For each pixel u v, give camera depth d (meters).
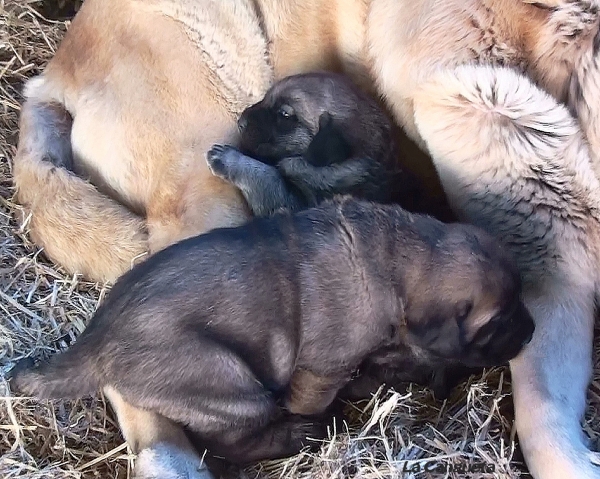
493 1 1.15
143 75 1.26
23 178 1.30
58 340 1.23
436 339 1.10
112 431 1.16
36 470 1.11
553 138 1.13
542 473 1.07
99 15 1.28
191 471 1.09
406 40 1.19
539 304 1.14
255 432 1.11
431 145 1.19
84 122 1.29
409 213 1.14
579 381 1.12
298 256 1.10
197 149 1.26
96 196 1.28
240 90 1.28
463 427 1.13
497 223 1.17
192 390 1.07
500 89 1.13
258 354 1.09
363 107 1.26
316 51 1.30
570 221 1.14
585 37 1.13
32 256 1.29
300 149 1.28
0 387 1.15
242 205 1.25
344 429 1.15
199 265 1.08
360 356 1.12
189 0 1.25
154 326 1.06
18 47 1.50
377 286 1.10
